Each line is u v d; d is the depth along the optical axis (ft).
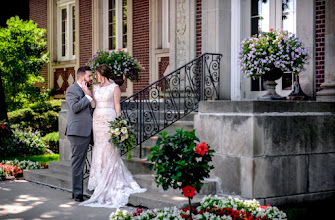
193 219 14.39
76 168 19.67
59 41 47.09
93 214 17.25
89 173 21.70
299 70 20.86
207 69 26.53
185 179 13.44
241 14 27.32
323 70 22.17
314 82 22.40
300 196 18.74
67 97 19.57
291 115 18.61
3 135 36.27
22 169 27.76
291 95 21.52
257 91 26.55
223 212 14.96
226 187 18.42
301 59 20.71
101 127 19.57
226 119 18.47
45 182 24.00
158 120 24.40
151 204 17.51
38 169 26.53
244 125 17.65
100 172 19.45
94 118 19.81
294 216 16.61
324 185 19.65
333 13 21.39
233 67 27.32
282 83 25.32
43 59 45.91
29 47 45.60
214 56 27.20
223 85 27.07
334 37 21.34
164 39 33.94
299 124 18.80
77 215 17.07
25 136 37.37
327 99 21.24
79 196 19.62
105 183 19.12
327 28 21.65
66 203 19.25
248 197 17.43
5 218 16.63
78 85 19.95
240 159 17.80
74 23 45.47
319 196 19.40
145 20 35.09
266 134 17.69
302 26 22.82
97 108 19.84
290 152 18.47
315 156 19.36
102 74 19.92
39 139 37.99
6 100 46.55
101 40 40.16
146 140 23.49
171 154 13.67
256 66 20.90
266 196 17.69
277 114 18.21
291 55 20.45
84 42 41.96
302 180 18.88
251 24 26.96
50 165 25.63
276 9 25.76
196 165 13.42
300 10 22.94
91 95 20.24
